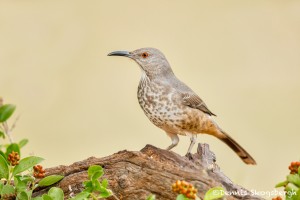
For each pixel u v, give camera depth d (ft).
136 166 27.89
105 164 28.43
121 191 27.55
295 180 25.02
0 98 32.22
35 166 27.04
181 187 23.56
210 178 27.35
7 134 32.09
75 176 28.53
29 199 26.61
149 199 24.58
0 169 26.32
